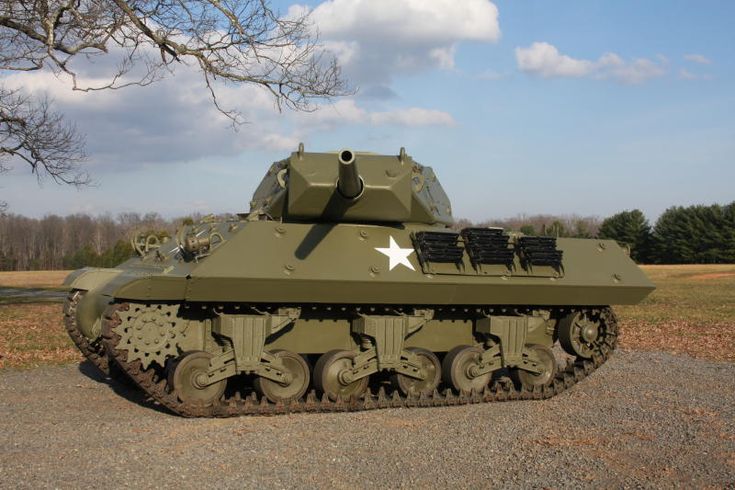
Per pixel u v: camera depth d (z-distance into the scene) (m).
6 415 12.00
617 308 35.03
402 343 13.28
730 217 90.00
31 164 26.33
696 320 29.44
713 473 9.24
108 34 20.39
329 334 13.48
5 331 23.05
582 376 14.91
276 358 12.48
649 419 12.17
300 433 10.94
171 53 21.56
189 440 10.40
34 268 109.75
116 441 10.30
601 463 9.59
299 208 12.89
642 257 95.31
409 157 13.52
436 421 11.95
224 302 12.20
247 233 12.21
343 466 9.29
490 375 14.25
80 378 15.63
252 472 8.96
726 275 68.19
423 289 12.85
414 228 13.71
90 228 129.62
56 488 8.25
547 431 11.30
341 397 13.04
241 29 21.44
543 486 8.66
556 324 15.41
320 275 12.08
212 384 12.11
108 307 11.53
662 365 18.33
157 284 11.30
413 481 8.75
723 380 16.14
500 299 13.67
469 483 8.72
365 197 12.80
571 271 14.18
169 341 11.77
